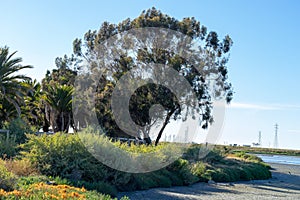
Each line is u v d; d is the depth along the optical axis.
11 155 15.61
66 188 10.13
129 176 14.92
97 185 13.09
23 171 12.80
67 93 33.78
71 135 15.02
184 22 33.53
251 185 22.56
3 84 27.53
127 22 34.56
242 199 15.86
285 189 21.89
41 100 36.88
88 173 14.20
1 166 10.59
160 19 33.12
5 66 27.36
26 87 29.39
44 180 12.09
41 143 14.16
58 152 14.11
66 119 35.47
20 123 18.92
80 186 12.69
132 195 14.04
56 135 14.80
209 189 18.42
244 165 28.11
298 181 28.11
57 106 33.72
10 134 18.00
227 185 21.25
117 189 14.62
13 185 9.75
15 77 28.20
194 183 20.27
